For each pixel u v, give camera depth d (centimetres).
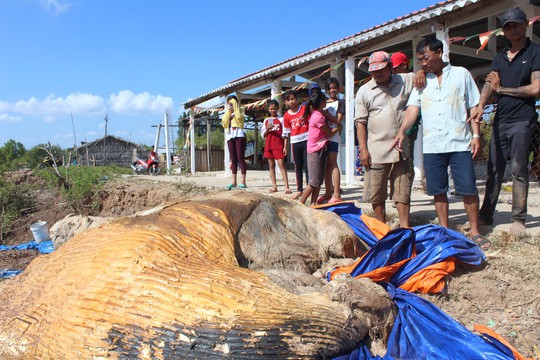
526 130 536
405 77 565
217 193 521
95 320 334
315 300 363
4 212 1366
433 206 733
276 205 505
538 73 512
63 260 406
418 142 1034
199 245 401
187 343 309
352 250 521
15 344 352
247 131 2995
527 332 387
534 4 862
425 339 360
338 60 1095
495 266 473
